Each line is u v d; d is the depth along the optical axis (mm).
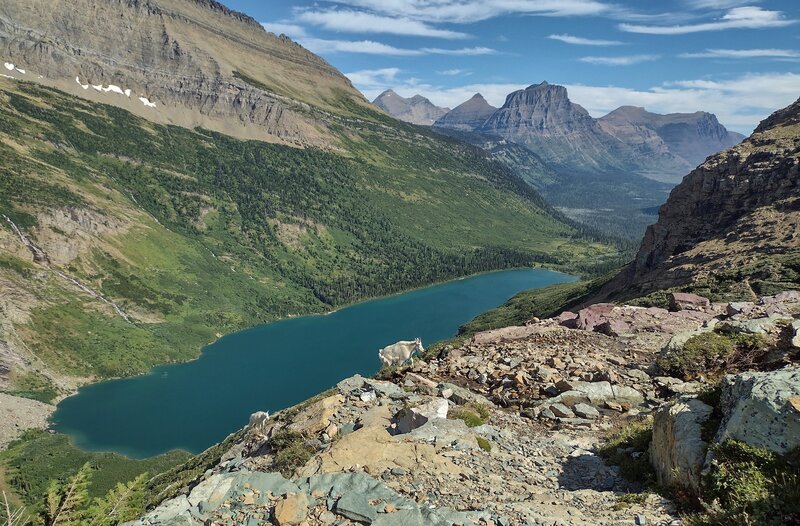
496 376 22781
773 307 26828
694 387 19328
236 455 18547
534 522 10391
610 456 14891
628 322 30328
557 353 25016
